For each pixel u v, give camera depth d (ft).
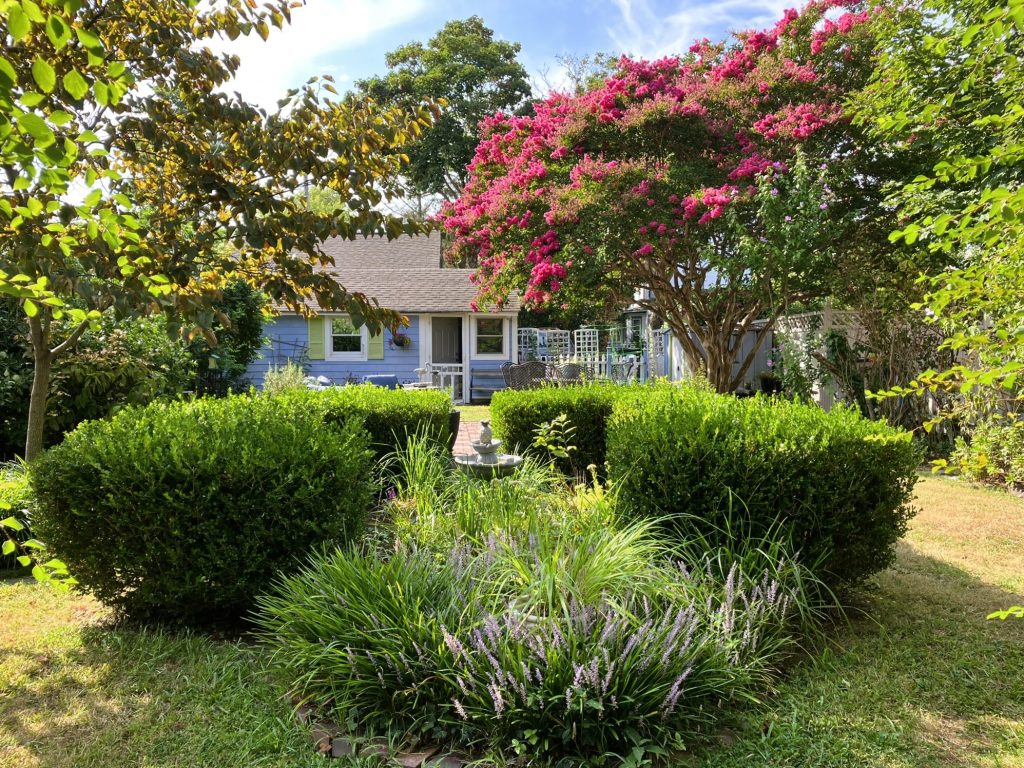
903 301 27.45
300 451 11.23
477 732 7.98
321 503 11.12
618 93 32.07
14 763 7.71
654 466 11.40
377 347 56.29
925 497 20.16
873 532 11.26
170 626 11.36
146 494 10.36
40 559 11.48
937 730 8.30
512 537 11.10
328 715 8.54
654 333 56.34
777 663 9.86
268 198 11.46
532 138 32.73
